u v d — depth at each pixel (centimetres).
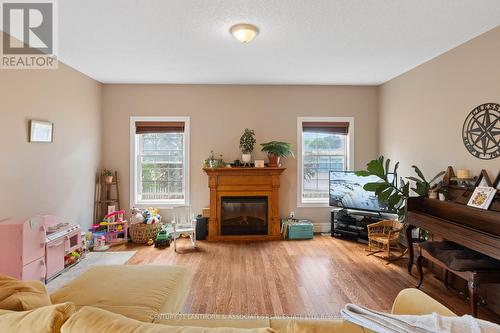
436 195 316
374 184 356
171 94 477
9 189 281
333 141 500
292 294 268
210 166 452
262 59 359
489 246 211
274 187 461
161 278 200
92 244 408
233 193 460
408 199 318
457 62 316
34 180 316
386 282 295
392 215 424
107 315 91
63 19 252
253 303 251
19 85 293
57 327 88
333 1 224
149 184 489
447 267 240
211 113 480
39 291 129
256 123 485
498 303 233
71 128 387
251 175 461
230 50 328
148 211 455
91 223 443
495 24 264
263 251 396
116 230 435
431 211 311
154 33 282
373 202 427
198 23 261
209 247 415
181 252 392
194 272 321
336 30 276
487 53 278
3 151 274
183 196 491
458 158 316
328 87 490
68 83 378
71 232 333
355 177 447
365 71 412
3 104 274
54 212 353
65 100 372
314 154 500
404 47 321
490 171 275
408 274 315
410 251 315
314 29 274
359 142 495
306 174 501
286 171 491
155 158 489
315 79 453
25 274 259
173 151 490
